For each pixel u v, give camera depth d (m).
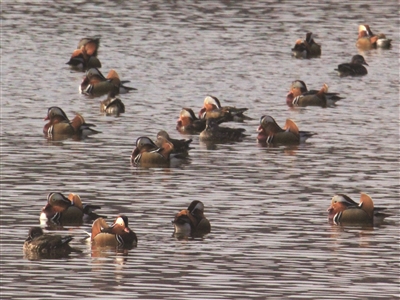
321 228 30.42
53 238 27.98
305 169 38.34
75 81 57.50
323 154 41.12
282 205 32.94
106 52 65.62
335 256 27.66
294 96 52.47
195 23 75.94
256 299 24.16
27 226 30.45
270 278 25.72
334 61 65.62
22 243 28.70
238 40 70.06
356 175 37.41
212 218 31.25
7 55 63.97
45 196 33.81
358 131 45.78
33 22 75.81
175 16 78.81
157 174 37.28
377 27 77.62
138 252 27.89
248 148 42.47
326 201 33.53
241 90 55.34
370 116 49.34
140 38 70.06
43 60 62.88
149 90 54.88
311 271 26.34
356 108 51.47
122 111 49.69
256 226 30.44
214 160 39.97
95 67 58.19
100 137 44.06
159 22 76.19
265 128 43.81
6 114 48.25
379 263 27.09
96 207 31.64
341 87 57.28
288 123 43.66
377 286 25.23
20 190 34.50
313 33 74.38
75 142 42.88
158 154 39.12
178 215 29.72
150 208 32.38
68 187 35.06
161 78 57.97
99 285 25.08
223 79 58.06
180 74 59.12
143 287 24.95
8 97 52.38
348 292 24.77
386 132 45.53
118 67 61.16
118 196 33.91
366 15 82.12
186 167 38.62
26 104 50.78
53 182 35.75
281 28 75.19
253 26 75.44
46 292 24.52
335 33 74.88
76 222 31.12
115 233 28.48
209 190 34.84
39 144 42.31
